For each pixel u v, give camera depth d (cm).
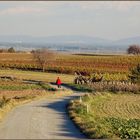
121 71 13300
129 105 6306
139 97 7725
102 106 5959
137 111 5631
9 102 5106
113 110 5594
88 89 8838
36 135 2939
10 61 16575
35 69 14538
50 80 11081
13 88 8350
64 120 3812
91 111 4959
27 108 4872
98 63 16050
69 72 13800
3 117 3925
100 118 4325
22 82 9912
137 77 9312
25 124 3491
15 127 3303
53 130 3197
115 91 8600
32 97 6338
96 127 3269
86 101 6069
